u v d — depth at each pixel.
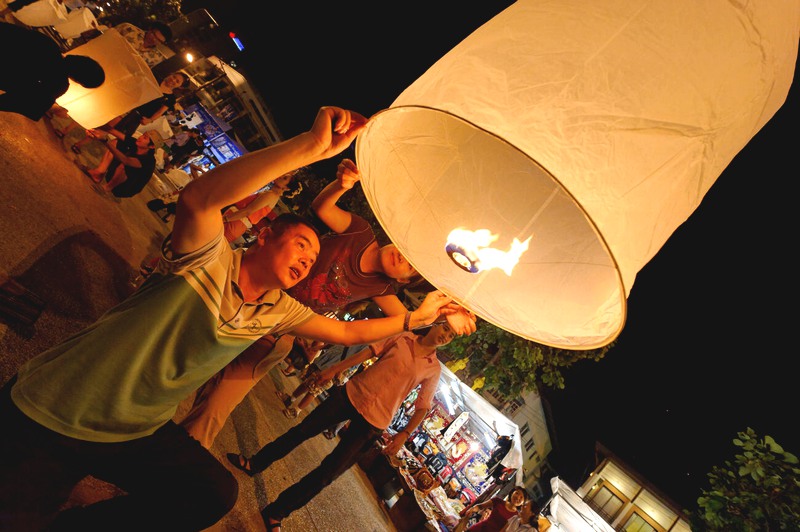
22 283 2.96
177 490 1.75
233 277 1.73
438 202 1.85
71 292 3.45
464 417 12.41
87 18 5.55
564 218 1.70
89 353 1.48
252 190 1.53
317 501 4.60
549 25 1.36
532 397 20.33
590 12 1.34
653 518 16.20
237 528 2.79
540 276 1.71
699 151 1.32
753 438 6.88
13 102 3.03
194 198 1.48
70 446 1.55
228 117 29.59
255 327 1.85
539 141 1.23
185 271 1.58
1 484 1.51
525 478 21.84
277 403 6.51
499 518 6.18
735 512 6.51
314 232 1.84
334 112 1.62
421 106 1.28
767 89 1.42
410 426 4.29
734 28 1.31
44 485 1.63
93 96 4.00
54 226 3.96
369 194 1.69
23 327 2.62
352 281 3.04
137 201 8.27
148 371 1.56
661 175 1.27
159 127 8.12
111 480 1.75
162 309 1.54
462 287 1.87
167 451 1.71
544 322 1.68
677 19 1.30
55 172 4.95
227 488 1.85
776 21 1.35
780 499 6.32
